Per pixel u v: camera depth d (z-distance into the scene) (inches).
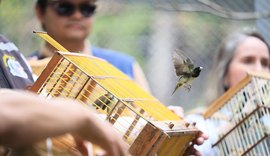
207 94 413.7
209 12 567.5
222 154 287.9
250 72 287.6
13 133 131.3
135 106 211.0
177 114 258.2
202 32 768.9
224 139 287.6
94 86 194.2
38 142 139.6
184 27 776.9
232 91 292.5
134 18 775.1
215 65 414.9
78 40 411.8
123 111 190.1
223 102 295.9
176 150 214.2
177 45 776.9
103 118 190.4
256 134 276.1
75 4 408.2
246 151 277.7
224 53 412.2
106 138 144.9
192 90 720.3
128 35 789.9
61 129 136.1
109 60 430.3
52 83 191.2
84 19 411.8
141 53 784.3
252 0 673.6
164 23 781.9
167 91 749.3
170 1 636.7
